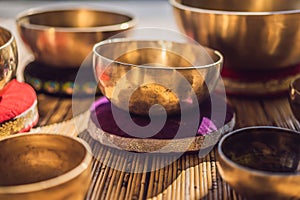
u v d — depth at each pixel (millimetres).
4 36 616
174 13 703
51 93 703
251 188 451
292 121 640
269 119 646
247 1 771
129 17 781
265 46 646
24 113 572
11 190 408
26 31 694
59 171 494
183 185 515
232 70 696
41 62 721
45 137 488
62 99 700
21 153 491
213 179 523
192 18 663
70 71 712
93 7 819
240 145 510
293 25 631
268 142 515
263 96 695
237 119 645
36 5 1109
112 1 1165
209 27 653
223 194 501
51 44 684
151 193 502
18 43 866
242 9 774
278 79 695
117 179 522
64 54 692
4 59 547
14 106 572
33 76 709
